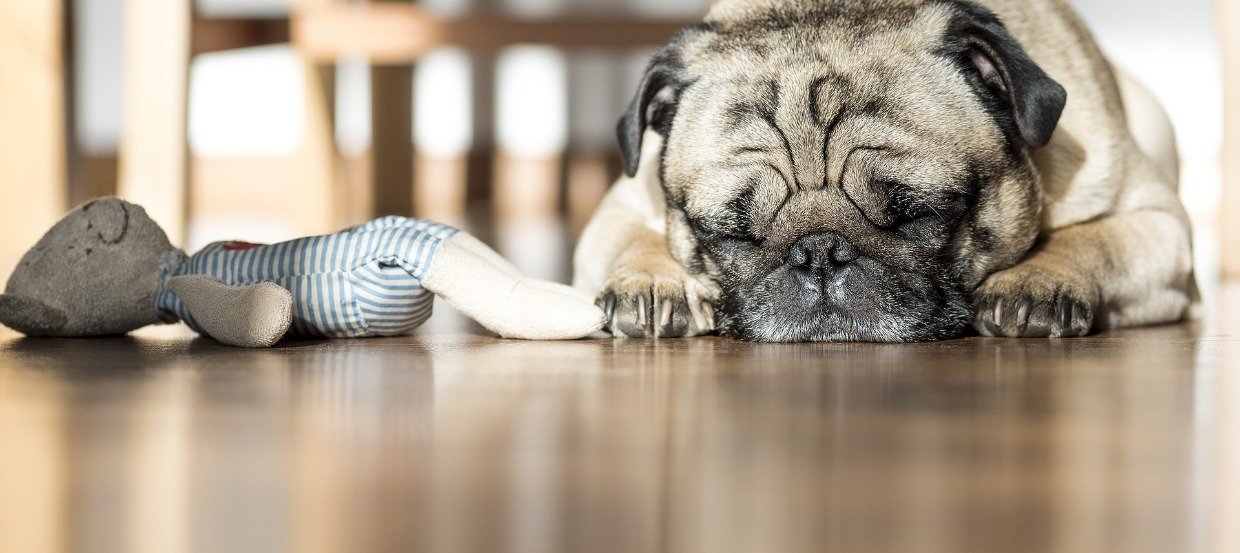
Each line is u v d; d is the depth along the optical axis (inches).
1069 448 27.7
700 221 54.4
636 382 39.1
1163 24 195.5
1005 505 22.5
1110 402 34.5
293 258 52.0
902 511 22.0
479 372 41.6
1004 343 51.8
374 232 52.1
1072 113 60.0
